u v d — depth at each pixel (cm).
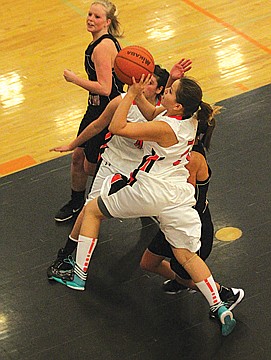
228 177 723
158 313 584
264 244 643
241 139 774
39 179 740
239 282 608
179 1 1053
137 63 537
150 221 675
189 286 583
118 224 673
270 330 563
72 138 806
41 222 684
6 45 973
